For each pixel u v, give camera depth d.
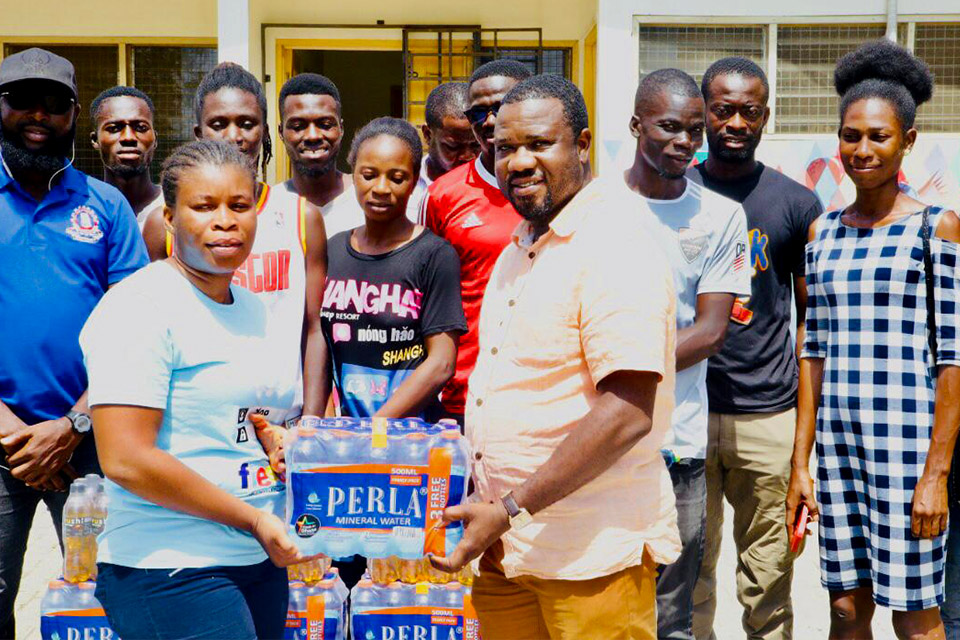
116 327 2.31
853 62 3.61
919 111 8.31
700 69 8.27
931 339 3.19
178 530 2.39
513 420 2.47
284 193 3.44
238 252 2.41
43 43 9.42
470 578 3.51
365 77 12.00
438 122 4.57
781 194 4.05
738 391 3.94
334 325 3.52
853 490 3.36
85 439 3.38
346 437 2.49
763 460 3.94
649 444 2.46
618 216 2.39
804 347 3.54
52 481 3.30
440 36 9.33
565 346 2.40
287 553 2.41
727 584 5.12
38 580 4.98
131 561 2.38
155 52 9.48
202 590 2.39
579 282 2.37
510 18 9.48
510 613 2.66
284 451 2.48
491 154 3.81
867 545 3.33
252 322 2.54
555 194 2.44
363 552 2.49
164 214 2.49
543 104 2.43
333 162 4.25
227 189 2.38
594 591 2.42
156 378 2.31
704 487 3.62
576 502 2.41
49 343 3.33
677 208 3.60
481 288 3.75
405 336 3.47
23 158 3.27
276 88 9.57
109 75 9.48
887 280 3.22
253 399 2.47
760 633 4.02
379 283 3.48
